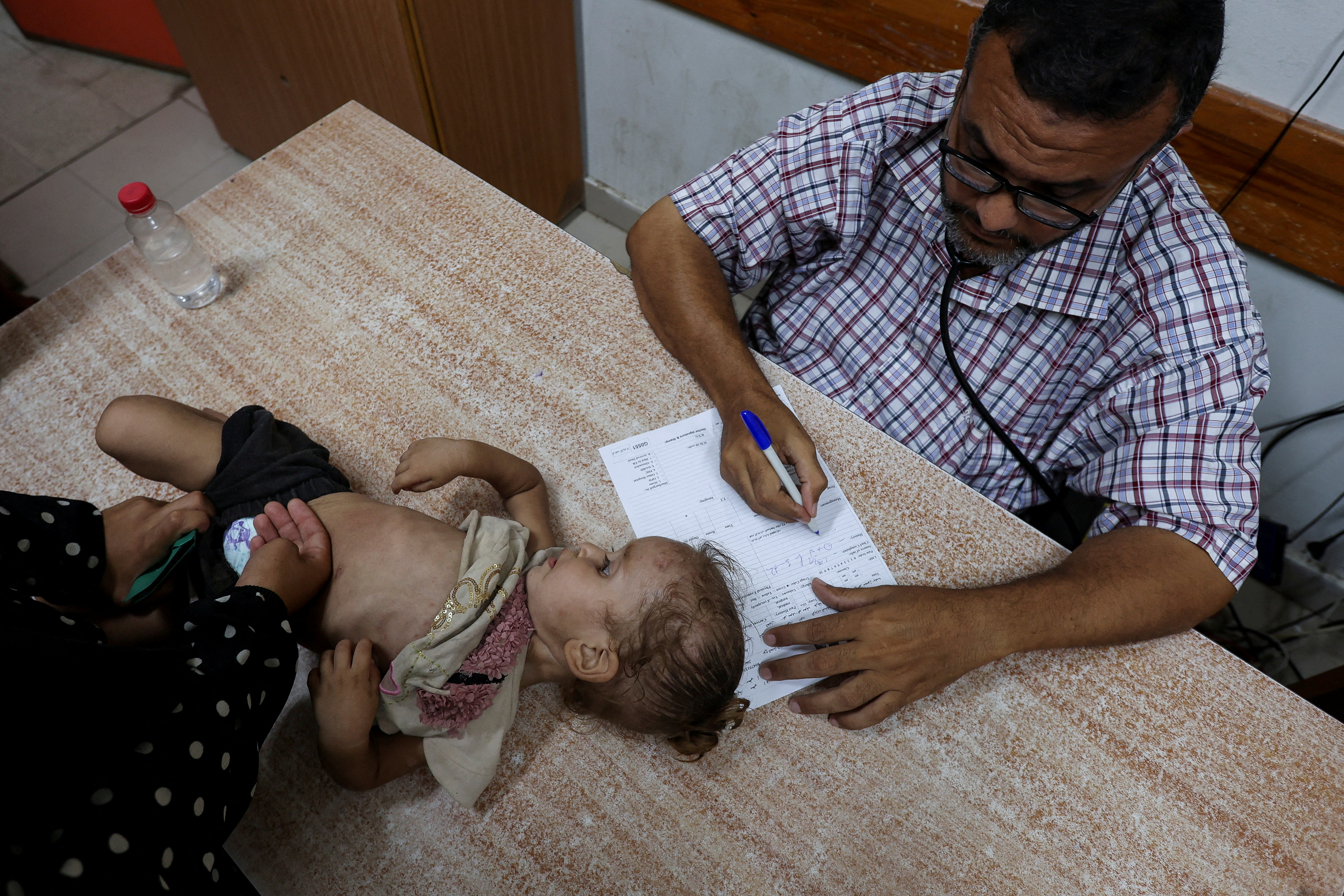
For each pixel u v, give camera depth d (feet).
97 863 1.62
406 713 2.54
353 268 3.81
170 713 1.90
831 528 3.23
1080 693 2.93
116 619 2.79
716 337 3.46
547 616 2.82
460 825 2.61
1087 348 3.51
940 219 3.45
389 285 3.76
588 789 2.69
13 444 3.28
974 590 2.92
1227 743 2.85
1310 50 3.49
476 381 3.51
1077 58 2.31
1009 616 2.84
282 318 3.65
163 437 3.00
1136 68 2.28
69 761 1.66
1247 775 2.79
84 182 7.06
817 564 3.14
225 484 2.93
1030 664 2.98
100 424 2.99
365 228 3.94
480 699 2.60
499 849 2.58
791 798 2.70
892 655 2.72
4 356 3.50
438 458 2.89
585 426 3.42
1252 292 4.42
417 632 2.74
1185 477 3.08
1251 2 3.51
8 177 7.05
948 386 3.78
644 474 3.31
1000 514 3.30
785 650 2.97
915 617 2.77
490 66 5.74
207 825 1.89
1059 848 2.65
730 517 3.23
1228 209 4.09
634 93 6.36
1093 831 2.68
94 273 3.78
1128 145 2.49
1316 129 3.62
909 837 2.65
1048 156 2.53
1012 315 3.54
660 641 2.67
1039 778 2.77
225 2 5.72
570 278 3.84
